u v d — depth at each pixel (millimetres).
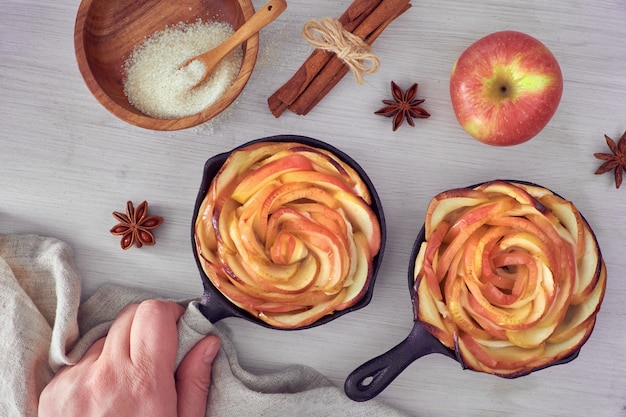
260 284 581
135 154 661
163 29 637
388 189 662
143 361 617
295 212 576
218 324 665
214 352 644
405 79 658
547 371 667
